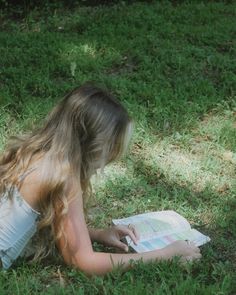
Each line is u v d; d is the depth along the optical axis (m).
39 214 3.10
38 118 4.93
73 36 7.02
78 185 2.99
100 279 3.07
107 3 8.57
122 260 3.15
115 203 3.99
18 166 3.07
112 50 6.49
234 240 3.65
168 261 3.22
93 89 2.99
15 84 5.57
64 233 3.03
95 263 3.08
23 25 7.72
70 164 2.95
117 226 3.45
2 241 3.11
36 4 8.25
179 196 4.04
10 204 3.08
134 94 5.43
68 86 5.52
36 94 5.51
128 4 8.55
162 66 6.07
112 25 7.35
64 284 3.15
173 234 3.50
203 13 7.92
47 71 5.90
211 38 6.98
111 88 5.57
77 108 2.94
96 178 3.93
